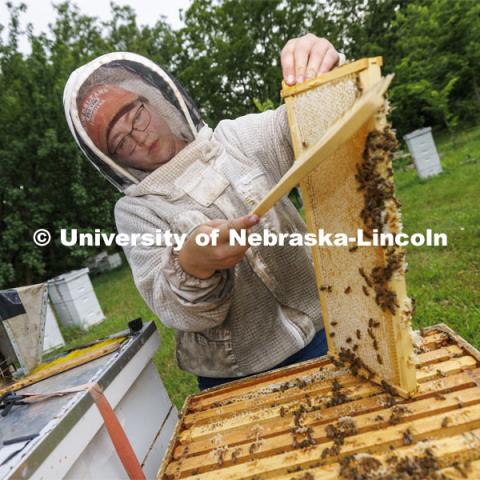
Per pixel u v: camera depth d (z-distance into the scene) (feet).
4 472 3.19
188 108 4.98
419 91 50.03
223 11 66.28
